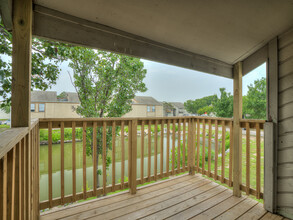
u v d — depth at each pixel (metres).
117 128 4.36
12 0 1.06
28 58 1.07
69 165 5.25
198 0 1.30
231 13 1.44
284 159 1.82
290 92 1.77
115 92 4.32
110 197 2.12
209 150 2.66
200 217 1.78
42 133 4.84
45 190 4.09
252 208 1.96
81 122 1.93
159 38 1.83
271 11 1.41
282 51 1.81
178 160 2.79
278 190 1.86
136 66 4.32
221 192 2.32
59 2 1.28
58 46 3.07
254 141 4.97
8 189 0.69
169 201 2.08
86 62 3.97
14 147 0.70
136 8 1.38
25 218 1.00
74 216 1.74
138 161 5.95
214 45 1.97
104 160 2.07
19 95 1.04
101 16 1.46
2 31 2.03
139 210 1.88
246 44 1.93
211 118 2.61
